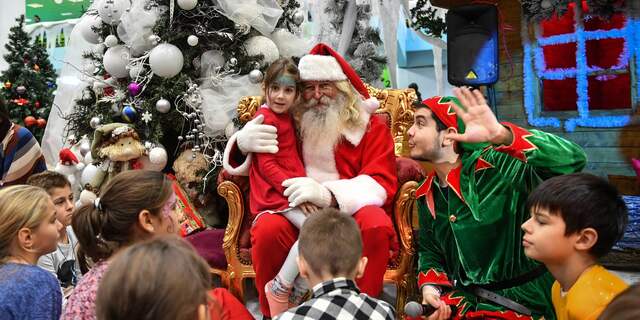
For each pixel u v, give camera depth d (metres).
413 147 2.58
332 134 3.18
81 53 5.47
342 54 5.61
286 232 2.91
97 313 1.18
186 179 4.25
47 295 1.89
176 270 1.16
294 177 3.08
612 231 1.91
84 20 4.89
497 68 4.07
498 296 2.38
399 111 3.68
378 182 3.08
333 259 1.91
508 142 2.21
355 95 3.29
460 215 2.46
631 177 4.55
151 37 4.22
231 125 4.29
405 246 3.13
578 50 4.71
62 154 4.29
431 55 7.83
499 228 2.40
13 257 2.02
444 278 2.57
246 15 4.39
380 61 5.81
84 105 4.83
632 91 4.55
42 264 3.01
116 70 4.49
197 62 4.42
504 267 2.39
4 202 2.02
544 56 4.88
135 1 4.35
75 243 3.17
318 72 3.17
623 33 4.55
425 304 2.41
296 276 2.80
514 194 2.38
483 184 2.44
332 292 1.85
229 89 4.32
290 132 3.20
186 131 4.47
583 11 4.66
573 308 1.85
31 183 2.81
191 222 3.97
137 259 1.17
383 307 1.86
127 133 4.09
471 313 2.41
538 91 4.93
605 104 4.89
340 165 3.24
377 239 2.79
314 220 2.02
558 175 2.23
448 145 2.53
